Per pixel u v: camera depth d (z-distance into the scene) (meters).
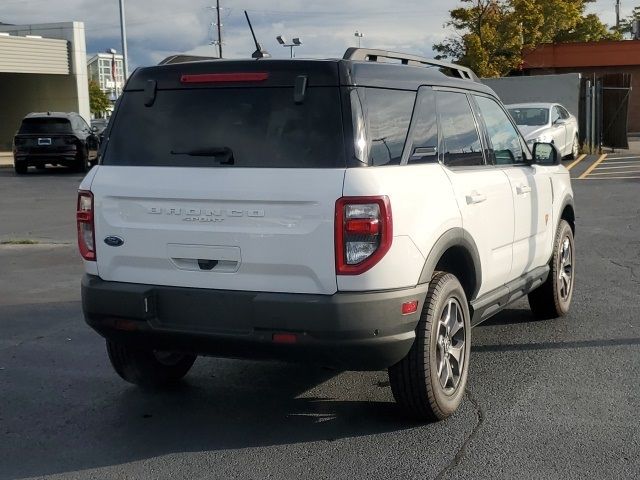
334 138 4.40
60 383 5.90
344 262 4.27
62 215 15.55
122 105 4.98
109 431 4.99
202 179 4.55
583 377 5.73
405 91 4.90
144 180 4.70
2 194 19.42
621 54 39.09
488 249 5.50
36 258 11.13
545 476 4.20
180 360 5.82
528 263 6.39
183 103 4.79
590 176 19.45
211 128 4.66
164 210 4.64
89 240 4.92
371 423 5.01
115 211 4.79
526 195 6.23
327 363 4.46
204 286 4.57
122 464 4.50
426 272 4.61
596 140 25.75
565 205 7.25
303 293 4.37
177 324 4.64
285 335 4.37
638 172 19.95
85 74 36.25
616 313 7.45
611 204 14.66
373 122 4.54
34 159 24.62
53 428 5.04
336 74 4.47
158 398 5.57
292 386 5.77
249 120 4.59
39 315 7.91
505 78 28.00
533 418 4.99
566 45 39.56
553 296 7.10
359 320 4.27
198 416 5.22
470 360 6.18
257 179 4.42
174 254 4.63
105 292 4.77
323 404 5.39
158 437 4.88
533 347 6.48
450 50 39.31
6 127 38.34
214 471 4.37
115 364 5.45
